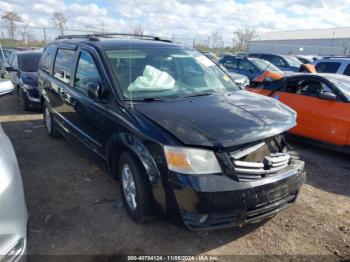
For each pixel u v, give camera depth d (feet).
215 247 10.07
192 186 8.79
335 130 18.21
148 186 10.12
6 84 12.04
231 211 9.09
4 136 9.40
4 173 7.22
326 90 19.39
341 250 10.09
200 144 9.02
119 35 16.80
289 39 189.67
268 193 9.48
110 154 12.07
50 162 16.55
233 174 9.10
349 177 15.87
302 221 11.60
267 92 22.72
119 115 11.19
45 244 10.04
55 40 20.30
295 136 20.53
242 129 9.66
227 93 13.30
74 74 15.23
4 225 7.02
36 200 12.68
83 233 10.62
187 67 14.03
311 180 15.33
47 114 20.54
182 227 9.39
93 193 13.30
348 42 164.35
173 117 10.20
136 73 12.60
